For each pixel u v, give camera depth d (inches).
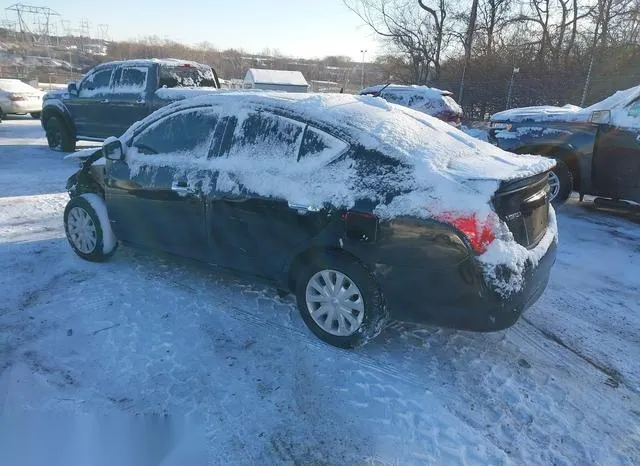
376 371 126.2
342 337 133.0
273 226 138.7
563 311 163.8
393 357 132.6
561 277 192.2
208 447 101.0
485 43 977.5
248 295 164.1
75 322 144.6
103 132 432.1
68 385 117.3
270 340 138.2
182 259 167.3
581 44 906.1
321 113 137.2
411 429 107.1
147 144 171.3
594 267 203.0
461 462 99.0
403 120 145.1
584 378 127.4
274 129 143.1
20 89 708.0
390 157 124.3
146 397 114.0
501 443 104.3
